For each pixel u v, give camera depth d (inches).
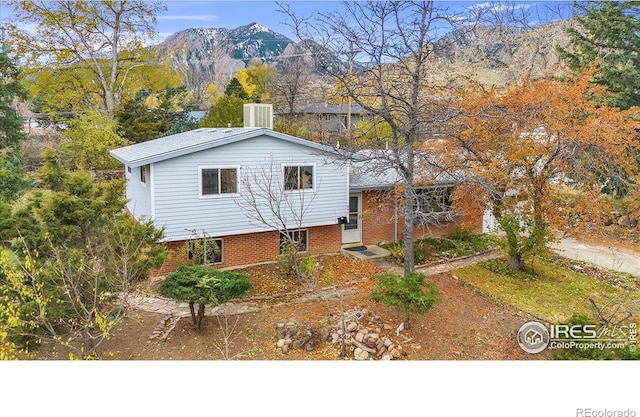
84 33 1235.2
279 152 585.9
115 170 1005.8
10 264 319.0
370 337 378.0
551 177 573.0
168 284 400.8
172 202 530.6
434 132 517.7
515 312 465.1
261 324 428.1
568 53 896.3
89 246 349.1
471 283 542.6
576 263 627.5
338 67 506.0
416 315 440.8
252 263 601.6
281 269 579.8
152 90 1417.3
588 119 548.7
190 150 527.5
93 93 1373.0
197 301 386.9
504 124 540.7
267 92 1710.1
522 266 589.9
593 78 866.8
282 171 589.9
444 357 373.7
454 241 686.5
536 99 540.7
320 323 419.5
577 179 551.5
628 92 819.4
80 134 988.6
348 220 652.7
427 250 653.9
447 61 629.0
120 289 366.9
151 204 521.3
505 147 551.5
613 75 834.2
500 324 438.0
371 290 508.7
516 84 654.5
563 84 577.0
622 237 751.1
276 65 1642.5
